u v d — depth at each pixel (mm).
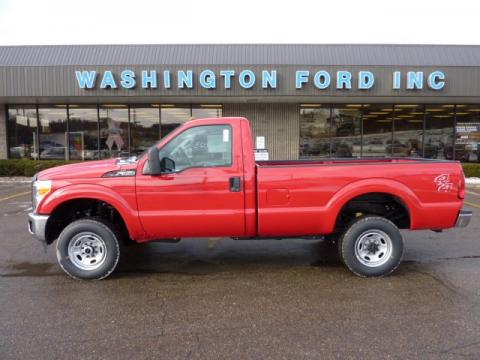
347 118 17531
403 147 17703
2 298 4395
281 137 17406
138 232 4910
